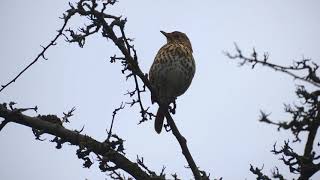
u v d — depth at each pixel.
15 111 11.05
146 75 11.14
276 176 9.18
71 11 10.02
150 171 10.74
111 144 11.27
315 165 8.99
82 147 11.19
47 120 11.47
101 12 10.13
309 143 8.93
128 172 11.37
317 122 8.35
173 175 10.68
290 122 8.11
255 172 9.38
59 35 10.14
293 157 9.23
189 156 11.29
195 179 10.90
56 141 11.36
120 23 10.38
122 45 10.65
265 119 8.08
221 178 10.69
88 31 10.23
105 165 10.97
